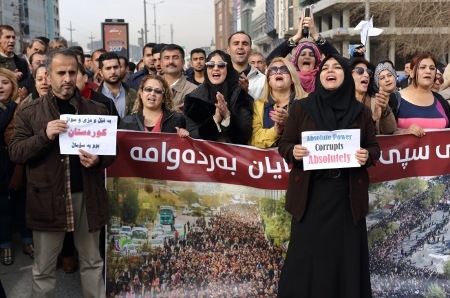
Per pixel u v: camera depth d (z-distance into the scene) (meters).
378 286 4.45
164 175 4.38
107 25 19.77
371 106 4.86
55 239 3.88
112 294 4.36
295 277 3.78
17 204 5.35
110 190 4.34
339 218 3.69
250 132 4.49
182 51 6.56
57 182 3.76
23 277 4.91
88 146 3.73
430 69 4.75
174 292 4.40
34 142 3.63
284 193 4.38
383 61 5.23
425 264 4.52
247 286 4.43
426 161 4.52
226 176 4.39
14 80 5.03
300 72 5.37
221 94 4.34
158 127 4.69
